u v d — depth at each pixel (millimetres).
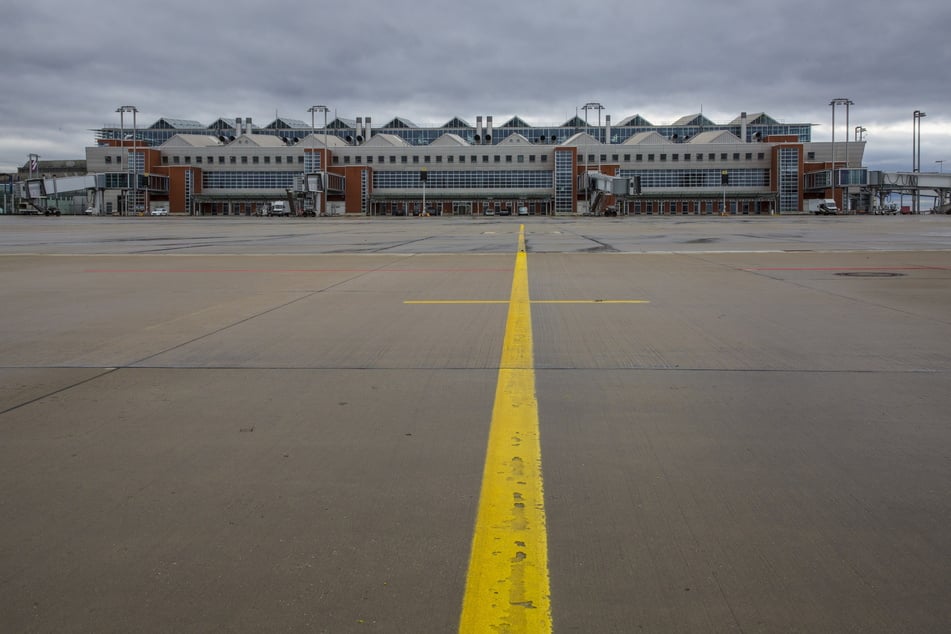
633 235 33719
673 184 137625
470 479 3891
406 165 140625
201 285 12820
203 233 38719
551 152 138000
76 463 4145
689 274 14352
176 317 9195
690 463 4105
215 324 8656
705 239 29031
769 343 7359
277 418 4961
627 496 3670
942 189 122625
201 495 3705
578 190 133875
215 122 186000
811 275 13922
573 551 3117
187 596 2799
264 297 11141
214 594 2812
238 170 141875
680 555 3082
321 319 9008
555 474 3955
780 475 3926
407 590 2824
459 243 27031
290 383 5895
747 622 2615
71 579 2926
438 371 6285
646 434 4594
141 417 4996
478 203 138875
